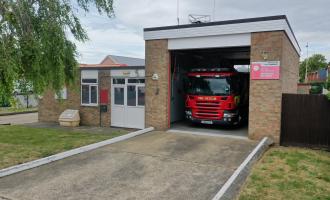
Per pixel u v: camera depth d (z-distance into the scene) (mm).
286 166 8578
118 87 17844
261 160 9234
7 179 7262
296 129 11672
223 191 6418
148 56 13859
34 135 14406
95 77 18531
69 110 19203
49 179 7285
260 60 11477
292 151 10625
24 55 9555
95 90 18625
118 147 10562
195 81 14164
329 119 11195
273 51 11211
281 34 11047
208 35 12359
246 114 16266
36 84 10008
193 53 17250
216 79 13703
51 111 20469
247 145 10859
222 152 9875
